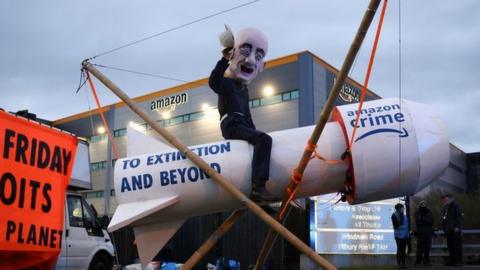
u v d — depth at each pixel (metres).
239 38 5.45
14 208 5.33
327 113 4.47
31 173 5.56
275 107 29.97
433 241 13.20
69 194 11.78
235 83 5.50
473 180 57.69
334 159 5.12
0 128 5.33
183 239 16.94
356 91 16.78
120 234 17.98
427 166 5.14
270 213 5.53
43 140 5.75
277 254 14.85
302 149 5.16
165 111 35.69
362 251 15.47
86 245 11.95
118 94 5.50
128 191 5.31
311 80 29.23
